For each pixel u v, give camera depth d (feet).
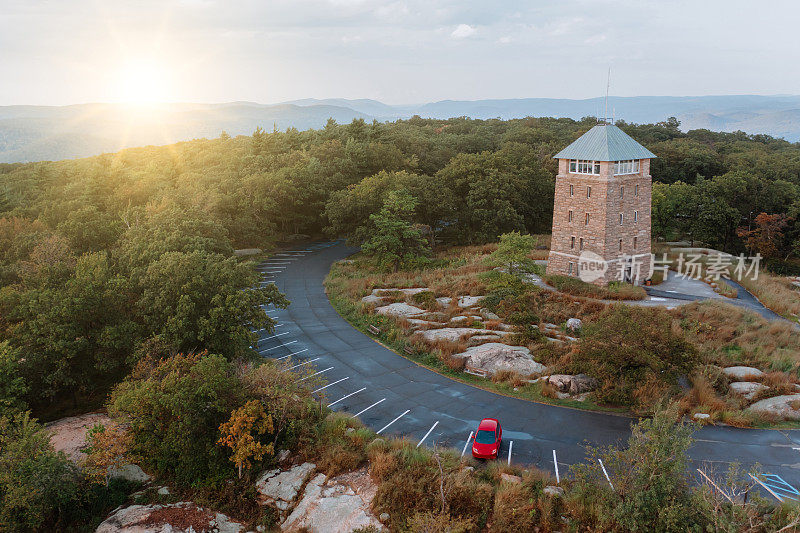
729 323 150.20
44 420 110.83
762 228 262.47
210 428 94.68
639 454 72.38
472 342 144.15
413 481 83.71
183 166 357.82
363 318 169.58
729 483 72.54
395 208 225.76
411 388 123.95
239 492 89.10
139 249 156.97
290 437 97.91
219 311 119.96
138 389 94.43
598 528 71.46
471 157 289.94
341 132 423.64
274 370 103.55
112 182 303.89
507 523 74.95
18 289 142.10
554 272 197.77
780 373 119.14
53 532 84.23
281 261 249.75
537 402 115.65
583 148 183.32
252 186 271.49
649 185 191.42
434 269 223.10
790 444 95.96
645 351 112.16
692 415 106.32
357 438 96.89
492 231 267.18
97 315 119.44
